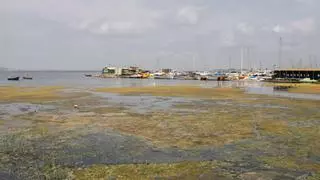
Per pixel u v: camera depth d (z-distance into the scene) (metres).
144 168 14.70
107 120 27.97
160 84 98.62
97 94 56.44
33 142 19.58
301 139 20.70
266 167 14.95
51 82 113.25
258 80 124.50
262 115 31.38
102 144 19.27
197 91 63.78
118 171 14.28
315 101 45.12
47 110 34.50
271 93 60.16
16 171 14.23
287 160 16.06
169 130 23.59
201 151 17.83
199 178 13.47
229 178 13.46
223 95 54.88
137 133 22.47
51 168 14.68
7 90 63.28
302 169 14.67
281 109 36.09
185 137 21.25
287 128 24.47
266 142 19.91
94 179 13.26
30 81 122.00
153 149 18.20
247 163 15.57
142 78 161.62
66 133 22.27
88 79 153.50
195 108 36.84
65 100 45.12
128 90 66.62
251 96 53.25
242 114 32.00
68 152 17.42
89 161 15.83
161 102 43.56
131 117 29.81
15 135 21.47
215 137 21.30
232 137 21.31
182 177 13.59
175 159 16.27
